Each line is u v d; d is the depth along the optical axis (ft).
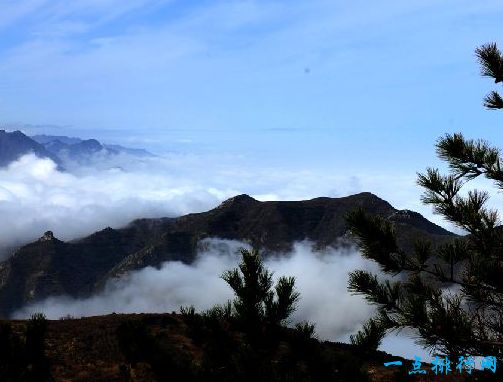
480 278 21.56
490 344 19.61
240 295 21.44
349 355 20.01
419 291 21.76
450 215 23.17
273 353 20.07
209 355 19.39
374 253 23.07
